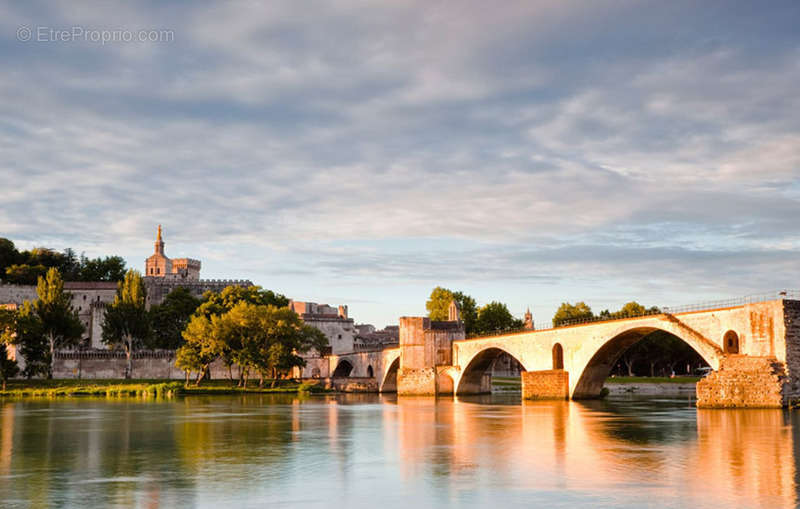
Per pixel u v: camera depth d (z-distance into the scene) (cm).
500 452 5019
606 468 4269
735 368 7494
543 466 4388
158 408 10019
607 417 7688
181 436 6209
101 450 5309
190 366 15000
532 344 11262
